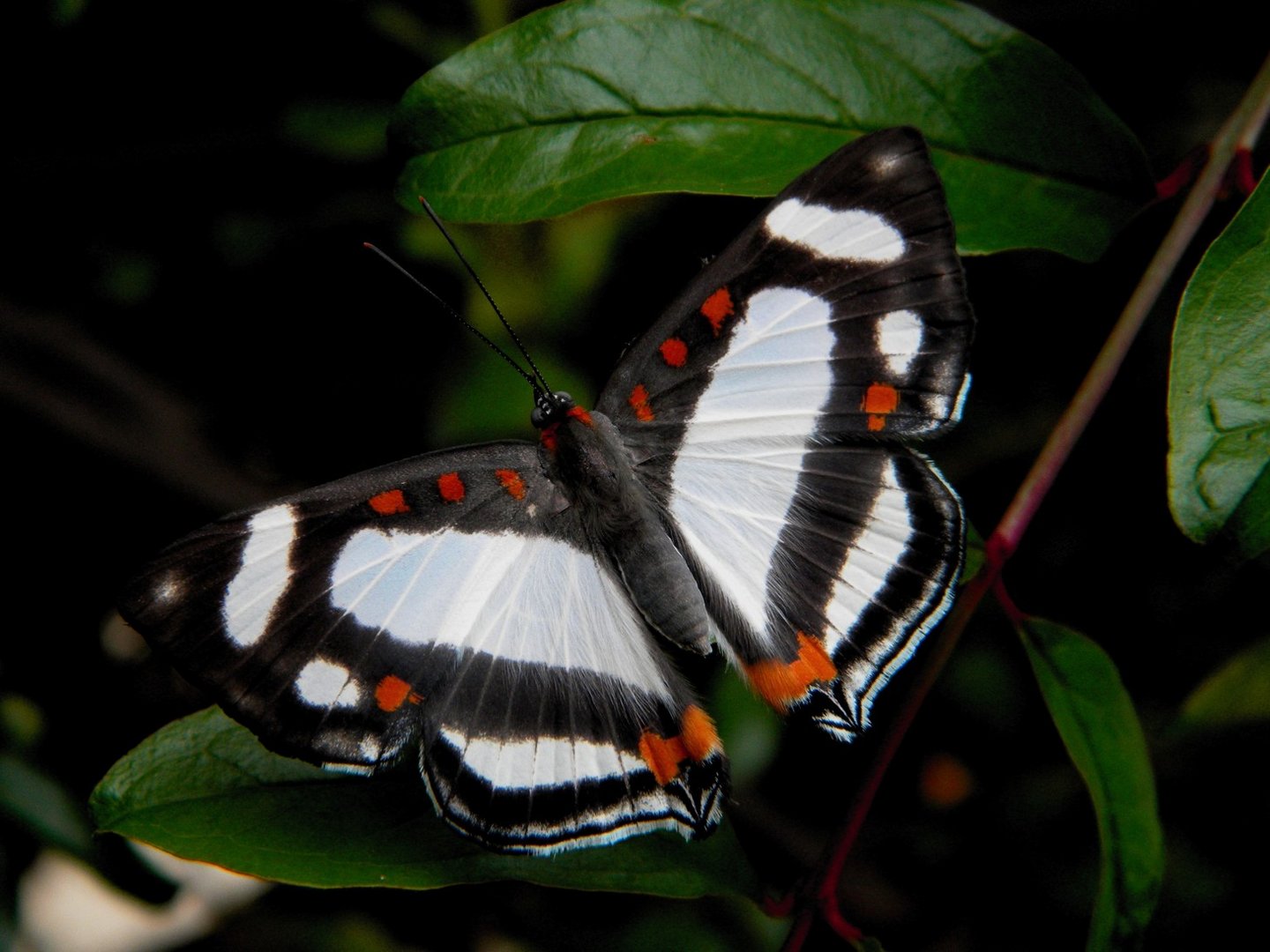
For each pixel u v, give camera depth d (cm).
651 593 20
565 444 20
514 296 22
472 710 19
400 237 23
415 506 19
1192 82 23
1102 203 20
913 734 23
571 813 19
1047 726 23
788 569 20
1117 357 19
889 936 23
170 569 19
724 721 22
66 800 23
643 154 20
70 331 24
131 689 24
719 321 20
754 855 23
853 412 19
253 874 19
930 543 19
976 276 23
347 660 19
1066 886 23
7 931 23
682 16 20
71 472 24
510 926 24
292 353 24
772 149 20
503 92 20
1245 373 18
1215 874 23
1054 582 23
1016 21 23
